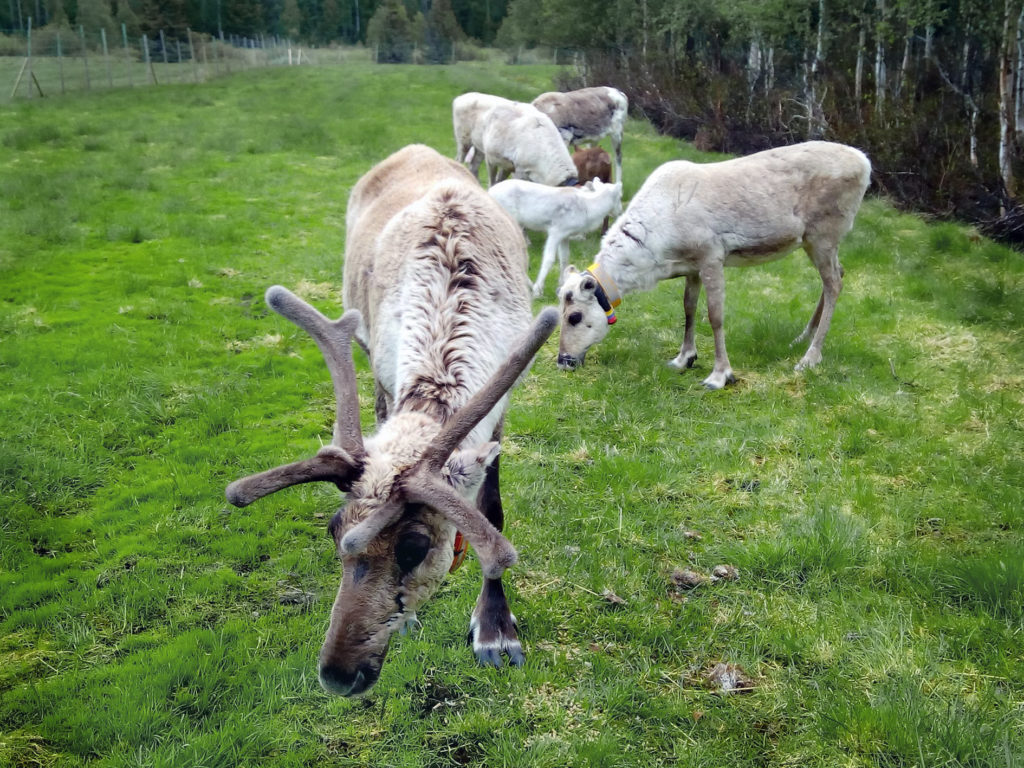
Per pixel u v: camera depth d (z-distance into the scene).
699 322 7.91
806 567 4.32
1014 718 3.29
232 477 5.14
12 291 8.14
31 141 15.71
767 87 17.97
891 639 3.73
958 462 5.30
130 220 10.65
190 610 3.99
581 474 5.29
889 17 14.91
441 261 3.50
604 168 11.21
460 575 4.22
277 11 77.19
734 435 5.73
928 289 8.51
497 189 8.53
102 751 3.18
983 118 13.29
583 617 3.95
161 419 5.87
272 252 9.73
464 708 3.42
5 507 4.73
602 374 6.82
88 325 7.34
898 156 12.60
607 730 3.29
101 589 4.10
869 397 6.22
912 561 4.29
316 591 4.14
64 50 38.78
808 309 8.13
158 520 4.67
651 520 4.76
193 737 3.21
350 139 16.89
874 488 5.06
